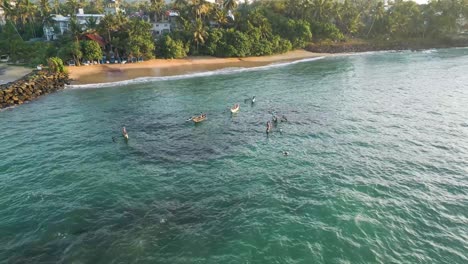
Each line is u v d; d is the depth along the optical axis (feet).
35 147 133.69
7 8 363.56
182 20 361.10
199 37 341.21
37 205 94.02
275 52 385.50
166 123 161.38
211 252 75.66
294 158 121.49
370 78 256.93
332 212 88.69
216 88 231.50
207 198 96.94
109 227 84.28
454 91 212.23
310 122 159.22
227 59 347.36
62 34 382.22
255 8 446.60
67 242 79.05
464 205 92.17
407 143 133.08
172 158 123.54
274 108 182.50
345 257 73.51
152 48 319.88
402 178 106.32
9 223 86.17
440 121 157.79
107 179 108.27
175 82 250.57
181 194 99.25
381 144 132.36
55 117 171.42
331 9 448.24
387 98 198.80
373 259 73.05
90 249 76.64
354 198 95.09
